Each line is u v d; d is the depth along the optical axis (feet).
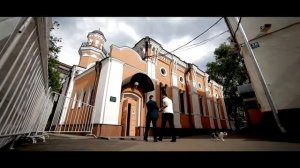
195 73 56.24
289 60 15.97
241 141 12.23
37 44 7.76
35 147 9.67
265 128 15.83
